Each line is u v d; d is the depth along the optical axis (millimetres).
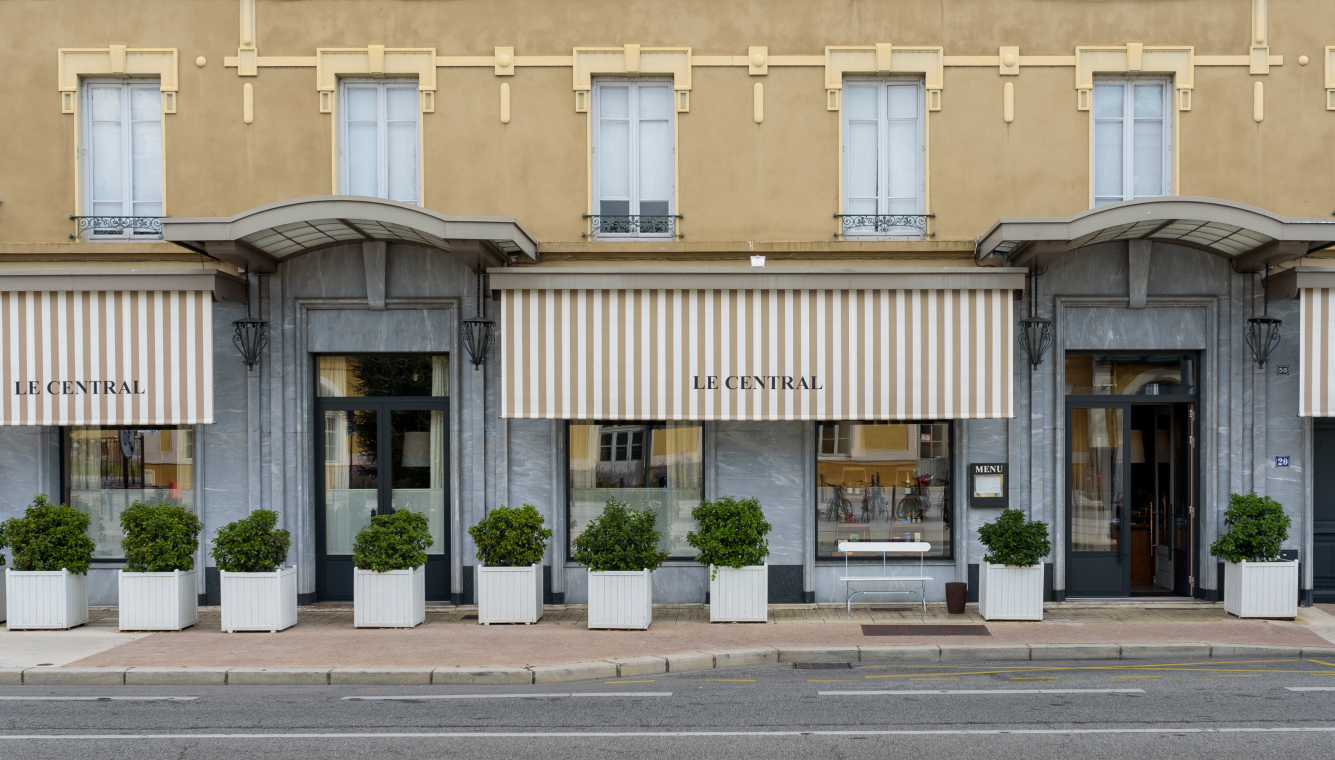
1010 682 8648
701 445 12586
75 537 11070
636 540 10734
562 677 8852
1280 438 12211
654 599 12352
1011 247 11672
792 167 12320
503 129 12359
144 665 9055
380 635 10469
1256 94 12188
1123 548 12602
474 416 12352
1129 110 12398
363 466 12773
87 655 9508
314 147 12367
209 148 12367
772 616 11461
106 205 12570
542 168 12359
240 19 12336
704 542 11023
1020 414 12258
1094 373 12594
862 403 11531
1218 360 12258
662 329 11625
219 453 12453
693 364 11602
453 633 10555
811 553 12281
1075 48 12219
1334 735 6934
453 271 12398
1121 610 11805
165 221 10703
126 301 11719
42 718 7551
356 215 10711
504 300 11664
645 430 12656
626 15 12352
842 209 12336
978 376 11508
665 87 12531
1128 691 8273
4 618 11336
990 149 12266
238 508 12453
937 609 11898
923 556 12445
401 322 12508
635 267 12195
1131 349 12383
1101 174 12422
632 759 6418
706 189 12352
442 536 12695
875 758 6430
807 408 11547
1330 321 11492
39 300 11734
